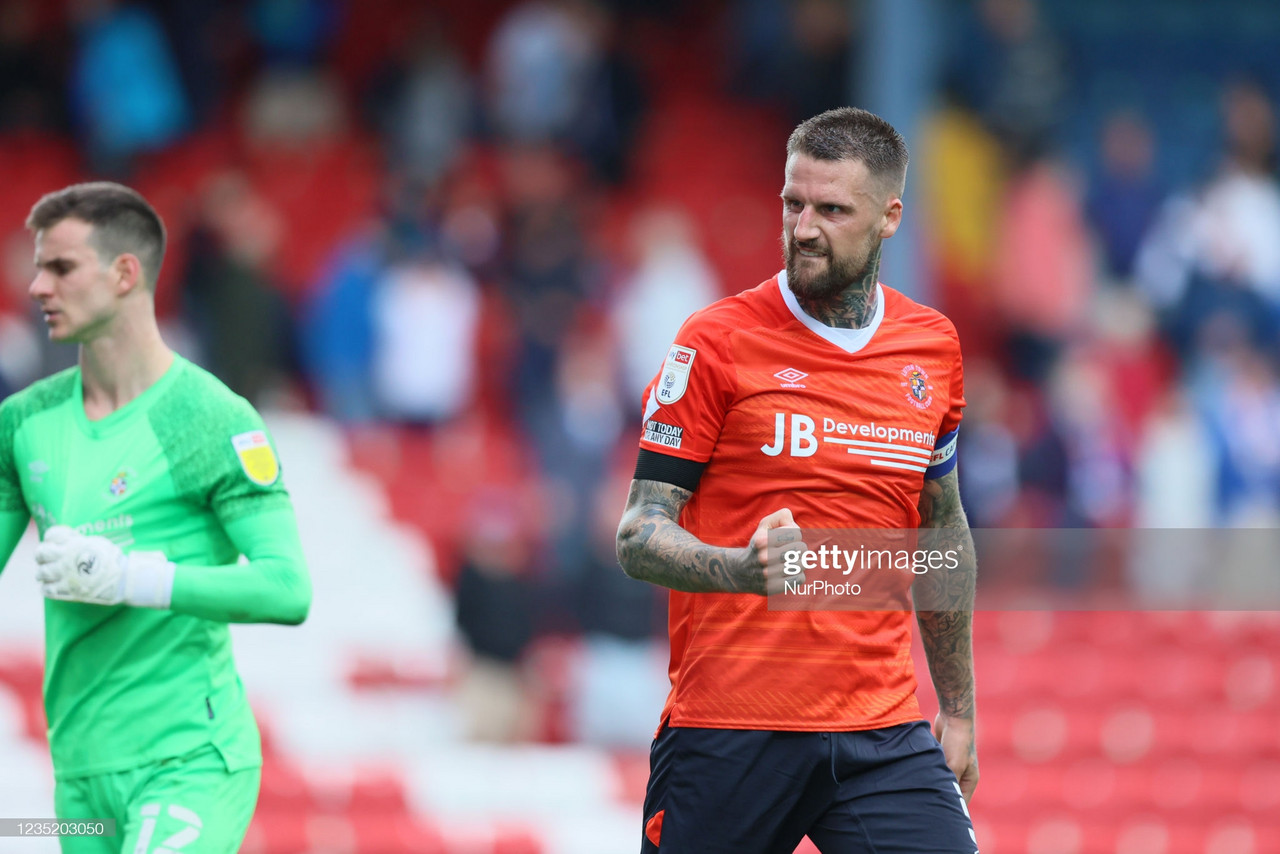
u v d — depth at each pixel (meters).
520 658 34.78
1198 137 61.09
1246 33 62.78
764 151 59.88
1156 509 45.84
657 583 12.43
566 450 41.41
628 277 48.81
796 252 12.59
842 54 52.94
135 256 13.66
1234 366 47.59
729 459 12.83
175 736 13.29
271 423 42.66
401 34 58.25
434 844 31.73
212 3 56.69
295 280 52.41
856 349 12.97
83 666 13.29
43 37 53.16
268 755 34.50
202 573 13.05
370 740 35.19
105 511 13.52
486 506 40.28
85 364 13.84
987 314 52.81
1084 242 52.38
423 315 44.06
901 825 12.87
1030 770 40.06
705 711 12.94
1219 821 39.53
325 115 56.09
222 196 43.28
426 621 39.53
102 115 50.16
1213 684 41.78
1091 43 62.09
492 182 53.53
